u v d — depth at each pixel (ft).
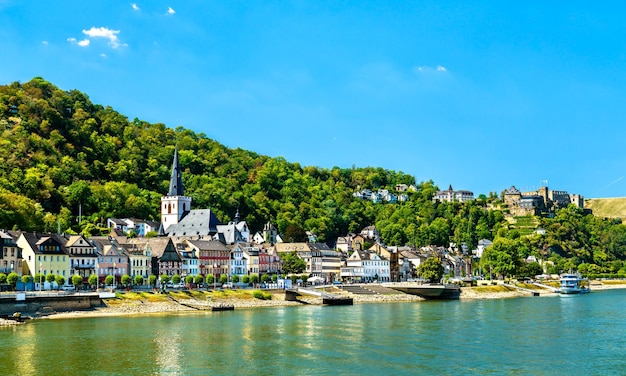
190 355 407.85
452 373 361.92
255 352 418.72
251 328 528.22
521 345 449.06
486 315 645.92
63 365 375.66
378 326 547.08
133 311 643.04
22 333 488.44
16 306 572.92
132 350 422.41
